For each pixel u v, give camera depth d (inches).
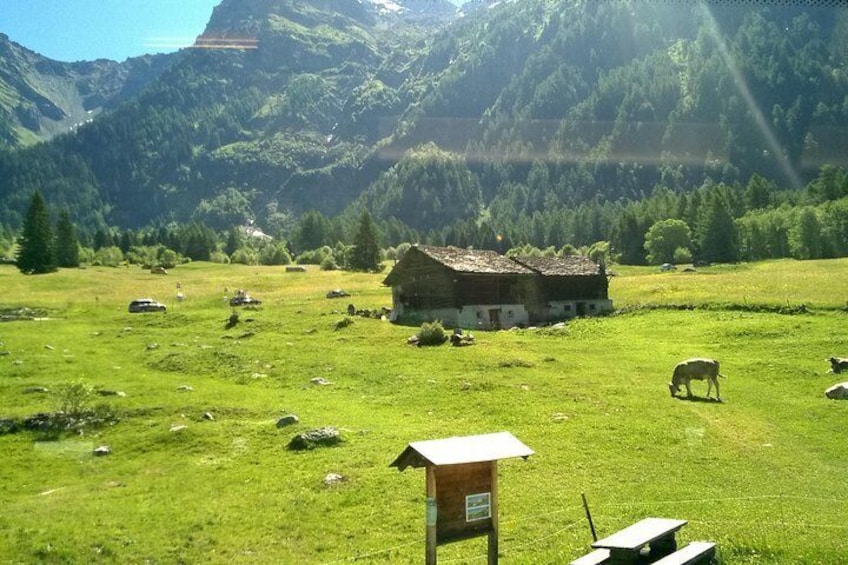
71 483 1160.8
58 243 7209.6
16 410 1571.1
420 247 3425.2
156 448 1326.3
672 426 1337.4
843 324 2491.4
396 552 820.0
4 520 953.5
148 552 847.7
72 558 829.2
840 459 1137.4
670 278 4598.9
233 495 1045.8
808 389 1662.2
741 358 2114.9
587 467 1096.8
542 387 1689.2
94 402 1617.9
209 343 2571.4
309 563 808.9
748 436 1277.1
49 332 2901.1
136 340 2684.5
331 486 1055.6
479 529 608.1
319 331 2748.5
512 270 3503.9
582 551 749.9
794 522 813.9
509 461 1132.5
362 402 1654.8
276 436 1347.2
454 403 1573.6
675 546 679.7
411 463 608.4
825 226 6815.9
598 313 3378.4
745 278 4259.4
